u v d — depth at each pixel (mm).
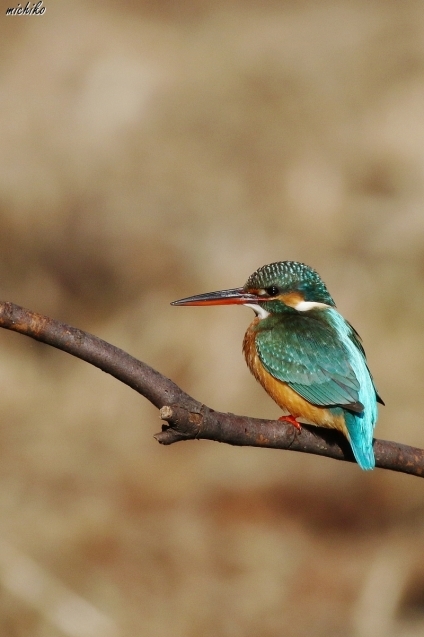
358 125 18594
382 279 16016
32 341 17609
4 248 18203
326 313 8305
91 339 5539
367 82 19266
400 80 19109
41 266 18234
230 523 13836
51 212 18500
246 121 18984
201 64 19906
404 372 14758
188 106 19281
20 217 18406
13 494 14391
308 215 17469
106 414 16188
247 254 17359
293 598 12648
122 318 17469
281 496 14305
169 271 17750
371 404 7734
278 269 8414
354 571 12977
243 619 12445
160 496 14578
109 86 19562
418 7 20719
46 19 20891
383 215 17062
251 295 8414
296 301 8367
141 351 16703
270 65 19672
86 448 15633
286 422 6691
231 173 18500
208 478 14711
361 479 14078
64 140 19094
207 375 15953
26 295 17922
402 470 6988
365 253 16625
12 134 19094
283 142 18656
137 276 17875
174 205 18391
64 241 18391
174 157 18750
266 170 18375
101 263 18203
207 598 12648
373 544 13383
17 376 16734
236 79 19500
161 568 13117
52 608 12250
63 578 12812
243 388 15742
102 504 14273
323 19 20938
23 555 13000
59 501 14367
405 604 12516
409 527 13469
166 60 20047
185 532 13672
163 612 12477
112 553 13305
